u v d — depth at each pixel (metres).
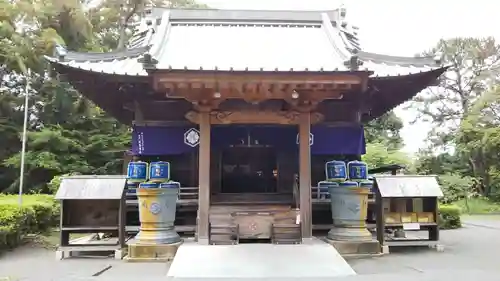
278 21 13.67
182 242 9.50
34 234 12.64
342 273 7.55
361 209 9.77
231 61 10.67
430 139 40.25
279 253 8.24
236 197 12.81
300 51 11.62
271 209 10.83
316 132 12.59
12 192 20.89
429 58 11.35
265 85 8.80
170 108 12.31
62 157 21.61
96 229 9.62
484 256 9.49
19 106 22.78
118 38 28.88
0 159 21.55
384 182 10.30
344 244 9.52
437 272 7.65
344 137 12.62
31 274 7.61
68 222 9.79
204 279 7.19
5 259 9.31
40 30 21.73
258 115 9.82
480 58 41.12
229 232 9.59
